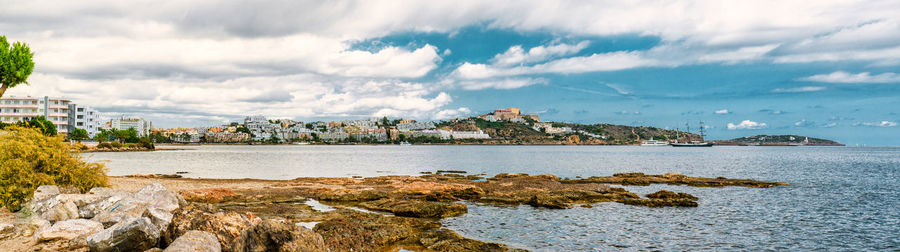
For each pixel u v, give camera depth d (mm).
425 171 76812
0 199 19422
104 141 176000
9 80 34688
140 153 150250
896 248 21484
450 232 22297
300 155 156875
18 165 20484
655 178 54562
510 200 33625
